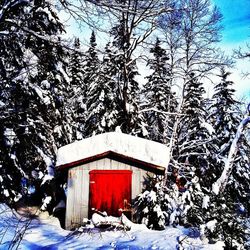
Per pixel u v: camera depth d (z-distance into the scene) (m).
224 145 23.22
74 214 12.52
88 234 10.73
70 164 12.77
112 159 13.00
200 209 11.30
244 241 9.93
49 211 14.70
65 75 16.23
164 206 12.21
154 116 23.47
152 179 12.63
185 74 18.48
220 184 14.05
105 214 12.05
